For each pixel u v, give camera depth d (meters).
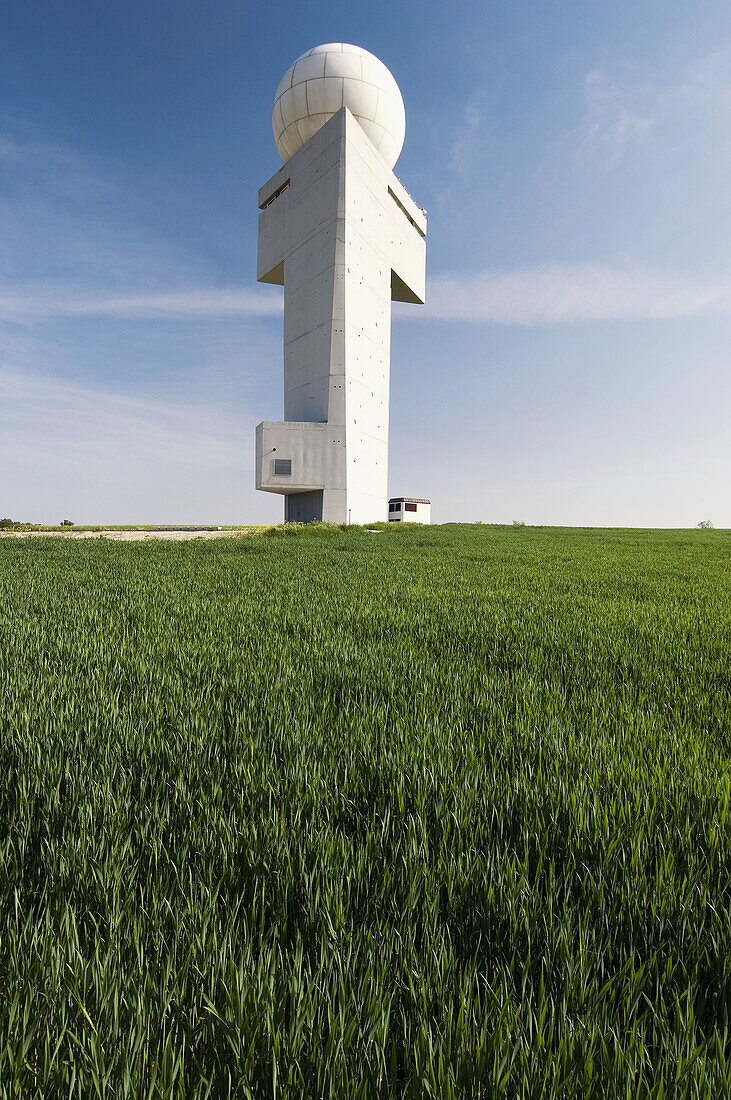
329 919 1.27
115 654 4.05
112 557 14.77
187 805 1.83
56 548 17.72
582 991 1.09
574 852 1.60
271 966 1.13
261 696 3.07
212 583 9.23
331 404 39.41
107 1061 0.94
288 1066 0.92
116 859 1.52
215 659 3.91
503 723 2.71
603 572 12.34
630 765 2.19
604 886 1.44
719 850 1.61
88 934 1.26
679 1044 0.99
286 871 1.48
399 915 1.32
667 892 1.37
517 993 1.13
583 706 3.10
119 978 1.08
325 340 39.72
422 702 3.03
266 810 1.82
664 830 1.73
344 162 38.66
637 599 8.33
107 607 6.55
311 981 1.10
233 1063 0.95
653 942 1.28
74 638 4.64
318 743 2.36
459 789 1.94
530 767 2.15
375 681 3.43
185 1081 0.96
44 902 1.39
